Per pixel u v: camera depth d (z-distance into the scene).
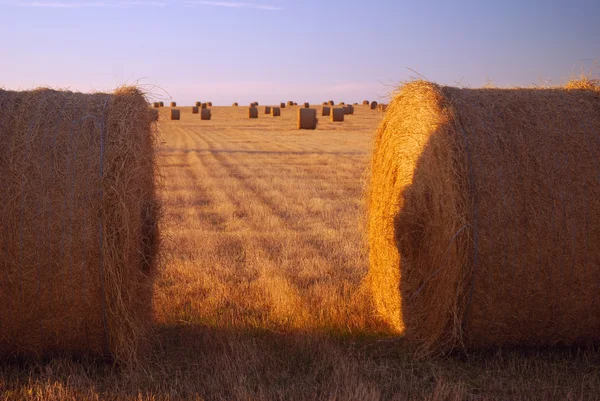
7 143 4.80
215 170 19.25
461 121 5.20
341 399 4.41
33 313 4.78
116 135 4.96
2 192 4.68
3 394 4.45
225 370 4.91
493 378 4.88
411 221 5.94
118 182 4.82
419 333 5.73
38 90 5.27
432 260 5.54
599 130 5.26
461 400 4.48
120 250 4.85
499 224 4.96
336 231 10.41
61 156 4.81
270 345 5.53
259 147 28.12
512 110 5.31
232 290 7.22
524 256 4.98
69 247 4.73
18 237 4.67
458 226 4.98
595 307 5.11
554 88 5.84
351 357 5.36
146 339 5.25
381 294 6.77
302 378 4.86
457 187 4.98
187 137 35.19
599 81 5.90
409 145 6.15
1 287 4.70
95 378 4.87
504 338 5.28
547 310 5.11
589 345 5.41
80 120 4.99
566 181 5.03
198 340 5.70
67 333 4.90
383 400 4.53
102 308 4.86
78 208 4.74
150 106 5.73
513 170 5.01
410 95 6.14
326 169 19.62
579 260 5.01
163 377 4.88
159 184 6.14
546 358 5.34
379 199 6.96
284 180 17.03
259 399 4.39
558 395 4.60
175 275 7.77
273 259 8.63
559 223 4.98
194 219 11.41
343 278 7.77
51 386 4.57
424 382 4.86
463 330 5.21
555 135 5.17
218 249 9.18
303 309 6.43
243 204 13.14
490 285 5.02
